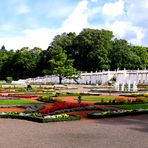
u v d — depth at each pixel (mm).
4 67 179875
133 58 153375
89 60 156875
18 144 19656
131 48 164625
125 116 33344
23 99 52906
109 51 157125
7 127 25672
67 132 23797
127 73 116312
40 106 39062
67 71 116812
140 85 103812
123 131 24484
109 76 118750
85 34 162750
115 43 163125
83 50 163500
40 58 168875
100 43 157250
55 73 119688
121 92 73562
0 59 184250
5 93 66500
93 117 31344
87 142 20516
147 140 21422
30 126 26281
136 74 115625
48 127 25891
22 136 22047
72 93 64438
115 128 25812
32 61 168625
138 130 25031
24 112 33625
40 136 22172
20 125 26750
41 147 19000
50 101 48000
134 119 31172
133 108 39000
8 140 20703
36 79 148875
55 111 34031
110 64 157750
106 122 29078
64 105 36562
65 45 173625
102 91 75250
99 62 151875
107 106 41500
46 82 136000
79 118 30453
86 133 23500
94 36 160250
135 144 20172
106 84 119312
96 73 128250
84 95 63219
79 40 165625
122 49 154500
